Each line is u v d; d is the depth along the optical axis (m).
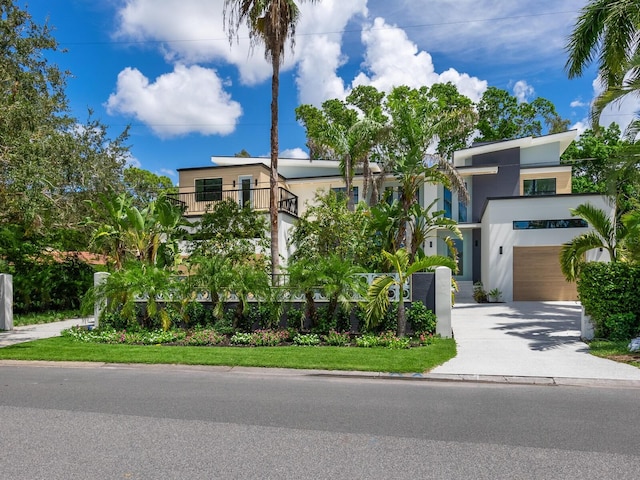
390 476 3.83
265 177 22.06
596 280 10.45
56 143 14.53
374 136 17.27
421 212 15.70
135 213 14.31
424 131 15.88
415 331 11.02
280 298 11.20
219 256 12.90
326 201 15.58
